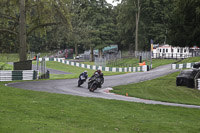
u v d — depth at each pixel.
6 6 45.31
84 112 16.02
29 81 39.25
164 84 38.06
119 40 132.38
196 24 34.78
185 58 77.00
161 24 108.00
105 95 27.19
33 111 15.06
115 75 54.81
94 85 29.66
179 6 36.50
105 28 100.06
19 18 47.72
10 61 72.75
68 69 76.44
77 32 49.59
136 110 17.97
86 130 11.88
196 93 31.62
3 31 47.25
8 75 41.53
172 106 20.69
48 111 15.39
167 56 90.38
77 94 25.94
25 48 46.47
